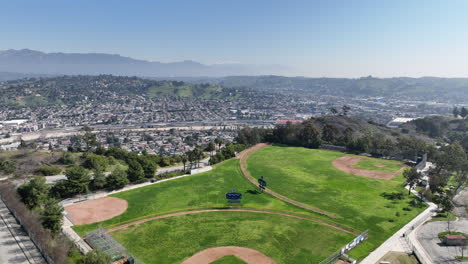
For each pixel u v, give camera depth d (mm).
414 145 145750
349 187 107625
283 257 63125
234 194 96062
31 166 118938
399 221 80250
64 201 91750
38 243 60375
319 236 72312
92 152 146375
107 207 89188
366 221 80438
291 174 124188
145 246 67312
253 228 76562
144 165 115375
